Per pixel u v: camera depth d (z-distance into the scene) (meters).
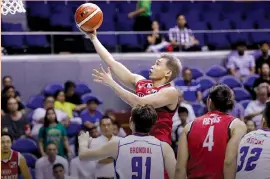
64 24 16.81
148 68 15.62
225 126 5.96
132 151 5.86
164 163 5.90
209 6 19.11
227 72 15.69
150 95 6.27
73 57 15.48
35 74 15.27
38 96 14.08
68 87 13.78
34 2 17.25
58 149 11.60
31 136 12.52
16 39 15.75
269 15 19.27
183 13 18.42
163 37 16.44
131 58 15.66
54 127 11.64
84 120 12.94
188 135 6.08
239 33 17.33
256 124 12.57
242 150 6.00
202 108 13.58
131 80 6.82
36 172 10.64
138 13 16.39
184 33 16.23
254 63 15.79
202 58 16.08
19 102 13.04
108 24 17.33
